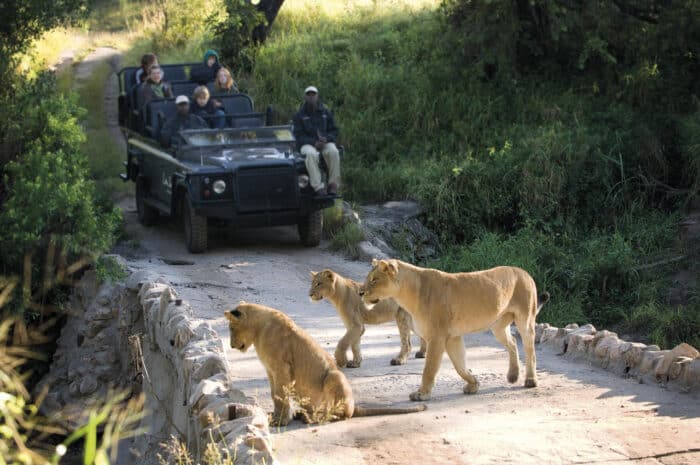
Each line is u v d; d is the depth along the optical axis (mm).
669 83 22234
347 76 23906
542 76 23906
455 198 19375
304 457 6250
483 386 8766
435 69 23875
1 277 12680
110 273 13672
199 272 14477
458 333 8188
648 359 8977
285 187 15250
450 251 18141
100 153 21531
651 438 6535
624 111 22000
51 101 15516
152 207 17406
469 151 20562
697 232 18609
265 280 14180
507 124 22125
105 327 13453
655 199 20328
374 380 9094
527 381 8633
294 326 7285
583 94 23109
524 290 8516
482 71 23516
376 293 7949
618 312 16547
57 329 14891
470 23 23672
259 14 25234
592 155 20188
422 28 26609
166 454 8414
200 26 29750
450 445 6453
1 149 15375
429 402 8070
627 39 23109
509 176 19609
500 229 19594
